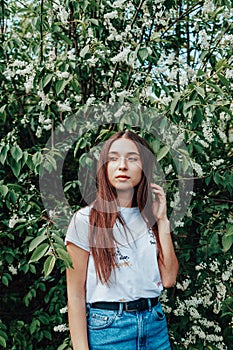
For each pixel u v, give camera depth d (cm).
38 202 295
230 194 298
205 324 300
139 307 183
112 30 299
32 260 190
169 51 334
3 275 303
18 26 355
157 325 188
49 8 289
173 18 316
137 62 287
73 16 300
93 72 317
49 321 319
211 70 288
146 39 315
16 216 277
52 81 273
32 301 346
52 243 194
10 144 275
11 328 315
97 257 182
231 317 323
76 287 188
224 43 292
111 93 288
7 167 323
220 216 300
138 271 184
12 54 321
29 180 302
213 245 308
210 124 273
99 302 184
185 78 270
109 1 317
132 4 291
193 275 313
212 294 309
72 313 187
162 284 197
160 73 291
